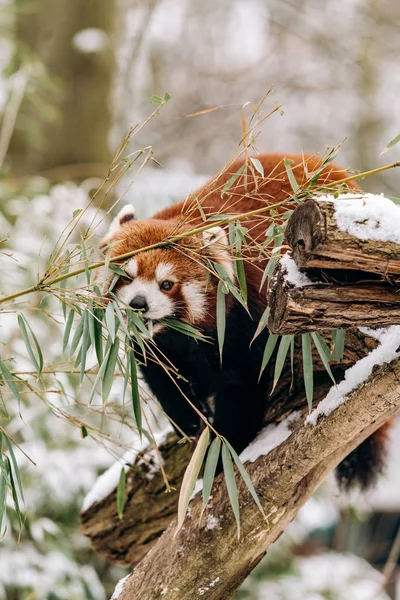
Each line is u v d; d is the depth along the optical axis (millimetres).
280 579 5352
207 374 3070
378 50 11141
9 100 5766
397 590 6512
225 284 2307
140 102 11469
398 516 7613
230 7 12531
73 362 2564
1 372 2371
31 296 4586
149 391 3311
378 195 1771
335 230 1625
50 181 6273
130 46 9461
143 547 3539
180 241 2855
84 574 4586
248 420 2906
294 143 12164
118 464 3576
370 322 1811
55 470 4539
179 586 2400
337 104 11797
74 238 4988
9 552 4414
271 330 1869
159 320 2631
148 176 6176
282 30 12828
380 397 2086
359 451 3354
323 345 2219
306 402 2734
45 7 6922
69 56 6848
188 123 12352
